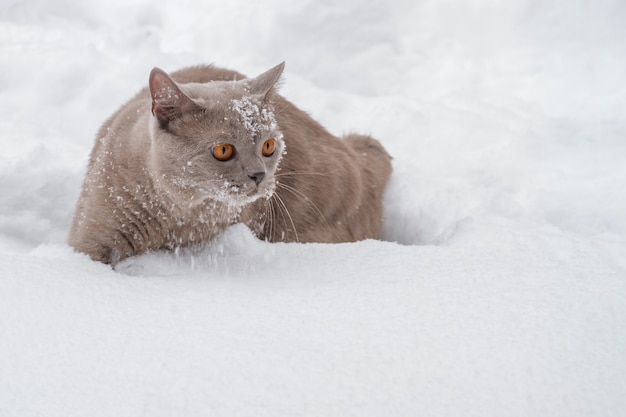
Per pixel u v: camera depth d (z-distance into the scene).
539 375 2.68
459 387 2.61
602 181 5.52
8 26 7.60
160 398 2.53
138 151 3.75
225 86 3.85
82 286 3.29
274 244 4.07
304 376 2.64
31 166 5.33
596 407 2.53
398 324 3.02
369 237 4.98
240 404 2.51
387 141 6.36
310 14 8.23
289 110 4.69
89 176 4.09
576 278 3.49
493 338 2.92
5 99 6.38
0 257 3.44
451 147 6.25
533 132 6.30
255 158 3.66
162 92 3.51
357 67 7.70
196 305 3.18
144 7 8.16
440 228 5.02
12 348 2.78
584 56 7.80
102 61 6.92
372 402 2.53
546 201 5.21
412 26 8.41
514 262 3.68
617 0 8.40
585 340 2.91
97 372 2.65
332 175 4.64
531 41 8.17
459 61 7.85
